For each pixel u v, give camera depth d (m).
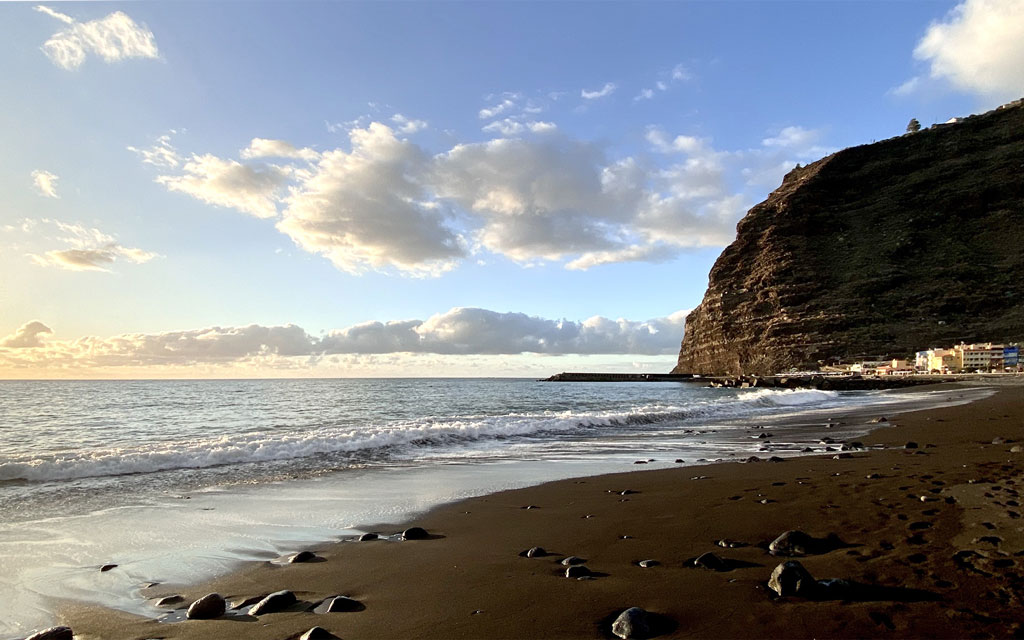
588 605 4.27
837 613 3.76
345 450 14.96
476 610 4.29
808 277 124.50
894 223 129.50
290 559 5.89
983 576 4.24
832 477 9.48
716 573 4.85
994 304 105.31
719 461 12.92
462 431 17.92
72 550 6.29
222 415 30.12
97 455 12.31
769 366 115.25
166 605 4.67
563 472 11.70
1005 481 7.88
